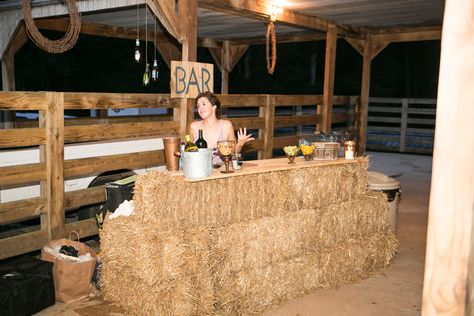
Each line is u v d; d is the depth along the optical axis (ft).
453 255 3.43
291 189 13.51
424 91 81.61
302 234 13.67
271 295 12.93
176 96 17.49
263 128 24.25
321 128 29.07
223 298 11.99
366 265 15.47
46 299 12.32
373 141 48.16
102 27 29.32
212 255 11.67
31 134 14.33
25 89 58.44
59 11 22.66
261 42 38.93
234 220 12.31
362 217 15.52
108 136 16.35
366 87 34.55
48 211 15.01
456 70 3.29
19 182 14.20
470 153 3.29
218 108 14.69
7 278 11.67
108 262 12.28
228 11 21.45
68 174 15.48
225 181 12.01
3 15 25.02
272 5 22.81
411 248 18.13
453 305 3.47
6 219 13.99
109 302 12.81
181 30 17.74
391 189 17.66
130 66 61.26
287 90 76.54
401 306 13.05
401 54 81.76
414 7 23.95
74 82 60.49
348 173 15.19
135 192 11.48
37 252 16.39
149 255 10.99
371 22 29.66
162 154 18.52
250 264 12.52
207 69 18.53
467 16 3.24
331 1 22.31
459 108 3.30
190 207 11.41
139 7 21.85
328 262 14.25
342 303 13.20
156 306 11.12
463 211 3.35
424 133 46.68
